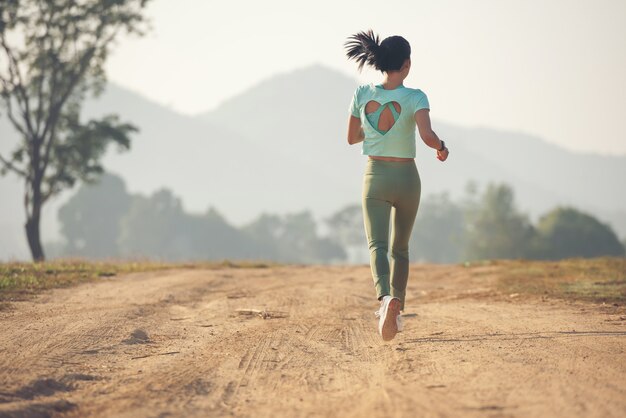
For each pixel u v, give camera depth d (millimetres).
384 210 7055
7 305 10289
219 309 10664
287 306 11172
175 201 187500
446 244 196375
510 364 5871
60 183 43406
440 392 4980
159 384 5578
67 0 41094
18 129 41750
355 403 4879
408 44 7035
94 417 4680
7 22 40125
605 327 8109
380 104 6961
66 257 22109
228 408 4918
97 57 42000
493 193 138750
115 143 45062
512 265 19984
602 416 4258
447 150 6914
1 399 4969
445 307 10938
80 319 8875
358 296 12969
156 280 15852
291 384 5609
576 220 126938
